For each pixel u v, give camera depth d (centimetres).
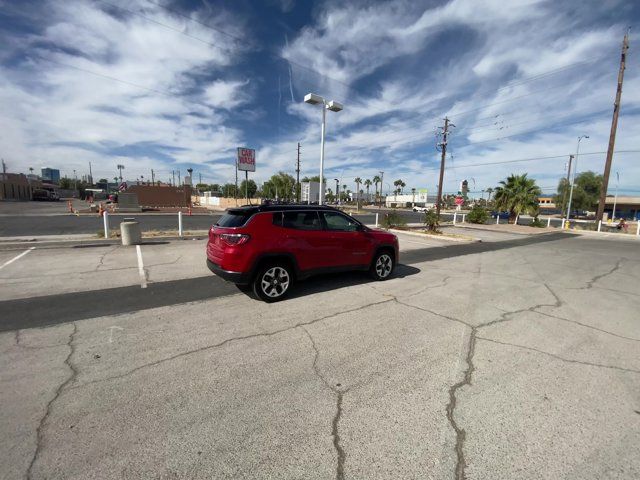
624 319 503
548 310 539
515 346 398
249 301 548
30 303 524
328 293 603
